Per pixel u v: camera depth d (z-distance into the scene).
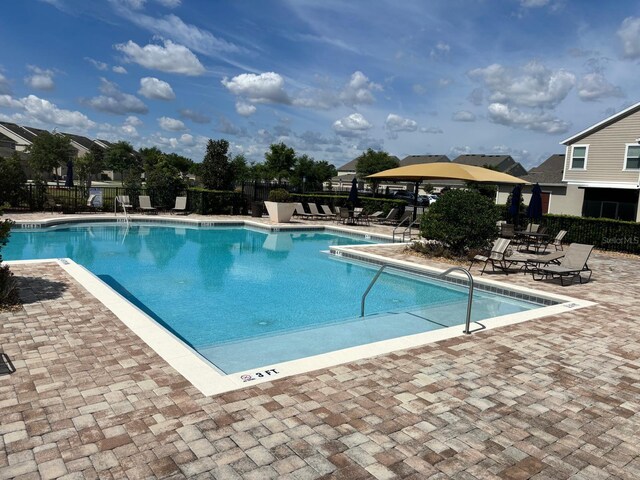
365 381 4.52
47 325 5.82
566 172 29.23
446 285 10.92
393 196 41.03
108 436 3.36
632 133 26.30
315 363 4.91
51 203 22.03
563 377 4.88
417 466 3.19
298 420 3.71
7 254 13.07
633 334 6.52
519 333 6.38
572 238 18.25
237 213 25.47
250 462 3.13
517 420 3.91
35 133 73.00
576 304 8.27
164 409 3.78
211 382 4.30
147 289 9.75
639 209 26.39
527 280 10.62
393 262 12.19
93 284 7.93
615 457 3.41
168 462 3.09
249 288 10.12
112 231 18.48
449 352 5.48
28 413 3.65
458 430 3.69
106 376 4.36
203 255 14.04
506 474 3.15
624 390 4.60
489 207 12.84
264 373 4.58
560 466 3.27
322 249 15.82
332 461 3.19
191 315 8.05
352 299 9.47
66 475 2.91
